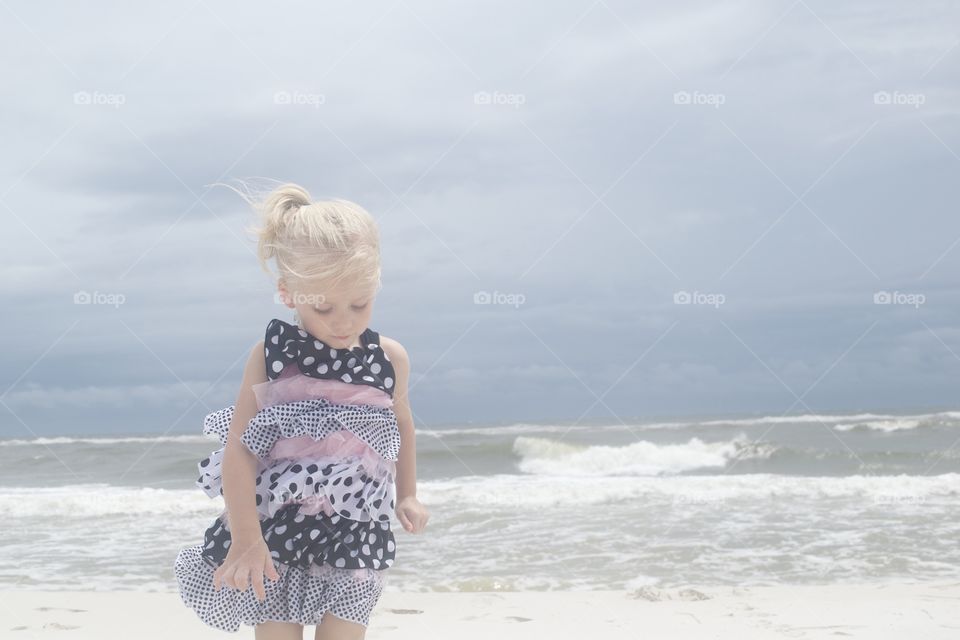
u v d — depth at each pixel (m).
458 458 18.86
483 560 7.12
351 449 2.15
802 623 4.78
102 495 11.98
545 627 4.82
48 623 5.07
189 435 29.05
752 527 8.51
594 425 26.81
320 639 2.11
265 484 2.12
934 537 7.74
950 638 4.38
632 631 4.68
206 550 2.19
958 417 27.61
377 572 2.15
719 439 20.73
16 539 8.92
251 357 2.18
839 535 7.95
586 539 8.03
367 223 2.09
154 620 5.12
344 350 2.19
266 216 2.14
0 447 22.97
